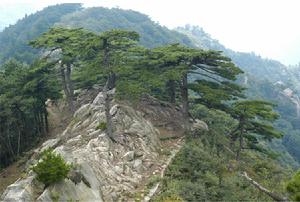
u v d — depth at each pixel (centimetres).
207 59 3575
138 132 3259
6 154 4422
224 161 3181
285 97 16812
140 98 4072
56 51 5522
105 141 2938
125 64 3725
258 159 4238
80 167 2216
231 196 2427
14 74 4562
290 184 1766
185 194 2347
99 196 2198
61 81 5209
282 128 13150
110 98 3853
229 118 4850
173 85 4228
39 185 1986
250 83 16375
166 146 3338
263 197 2556
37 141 4622
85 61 4447
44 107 4772
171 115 4053
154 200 2288
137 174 2662
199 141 3394
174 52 3556
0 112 4094
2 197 1948
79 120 3994
